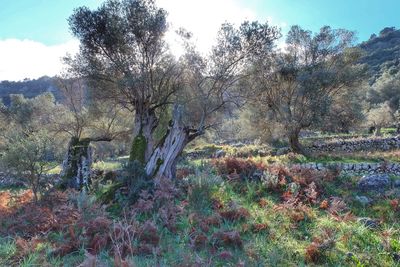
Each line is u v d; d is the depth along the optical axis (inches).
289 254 241.1
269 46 608.4
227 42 582.9
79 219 277.9
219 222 297.0
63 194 365.4
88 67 642.8
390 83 2500.0
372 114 1720.0
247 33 582.2
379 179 422.3
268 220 311.4
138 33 601.3
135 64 616.4
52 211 323.6
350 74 828.6
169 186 367.2
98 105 733.3
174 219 294.0
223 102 597.9
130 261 195.0
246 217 313.0
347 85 863.1
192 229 276.8
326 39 871.1
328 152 954.7
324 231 270.2
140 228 261.0
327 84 805.9
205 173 389.7
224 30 585.6
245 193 412.2
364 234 272.8
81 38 608.1
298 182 416.2
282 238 272.5
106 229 263.7
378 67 3690.9
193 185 366.9
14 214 342.0
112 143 1246.3
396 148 981.2
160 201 337.1
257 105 916.6
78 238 254.4
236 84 667.4
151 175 409.7
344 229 279.9
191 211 317.4
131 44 616.7
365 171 547.5
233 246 253.8
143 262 215.0
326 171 470.0
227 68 593.6
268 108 911.0
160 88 653.9
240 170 484.7
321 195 396.8
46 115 924.0
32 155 386.9
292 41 879.7
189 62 594.9
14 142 409.4
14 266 218.4
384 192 398.0
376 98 2507.4
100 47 615.8
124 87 608.7
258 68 731.4
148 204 316.2
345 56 882.1
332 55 884.0
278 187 415.8
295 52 882.8
